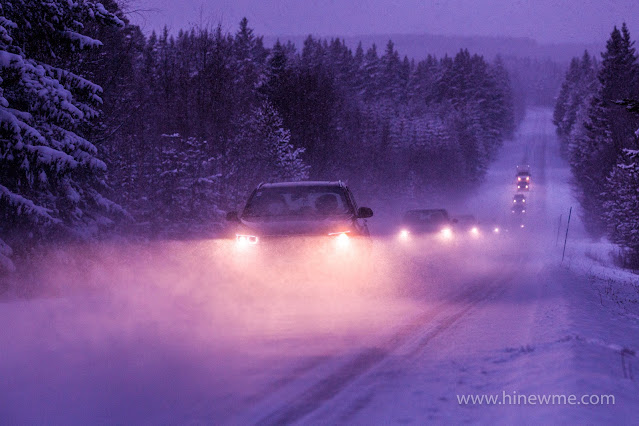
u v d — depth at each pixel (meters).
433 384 10.41
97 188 29.64
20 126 23.14
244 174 55.84
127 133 39.44
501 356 12.41
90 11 26.27
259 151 64.25
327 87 96.56
